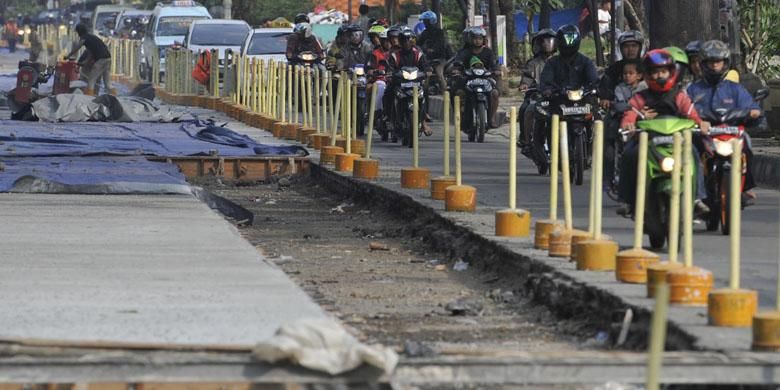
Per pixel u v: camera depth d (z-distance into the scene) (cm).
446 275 2803
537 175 4516
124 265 2530
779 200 3791
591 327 2173
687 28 4872
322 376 1631
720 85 2994
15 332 1889
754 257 2692
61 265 2519
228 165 4834
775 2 6450
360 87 6253
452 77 6056
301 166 4875
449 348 1914
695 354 1736
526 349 2050
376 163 4244
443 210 3350
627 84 3406
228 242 2872
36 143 5191
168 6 11288
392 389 1633
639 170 2244
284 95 6109
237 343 1831
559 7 10588
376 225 3641
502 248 2723
